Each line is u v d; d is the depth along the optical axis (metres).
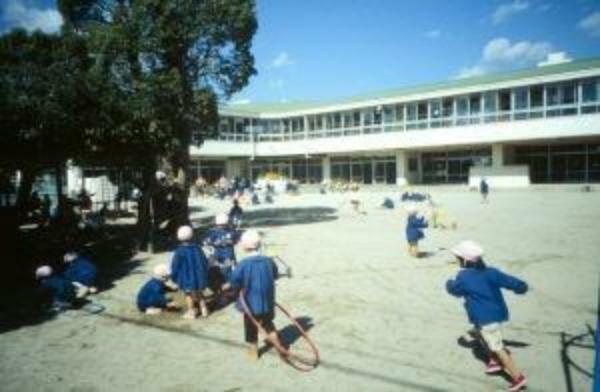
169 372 6.77
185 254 8.94
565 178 40.91
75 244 17.36
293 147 54.94
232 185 47.41
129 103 15.56
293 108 56.16
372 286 10.88
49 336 8.48
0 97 11.73
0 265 14.30
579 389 5.80
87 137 14.59
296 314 9.03
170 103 17.09
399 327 8.14
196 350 7.55
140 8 17.08
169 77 16.88
